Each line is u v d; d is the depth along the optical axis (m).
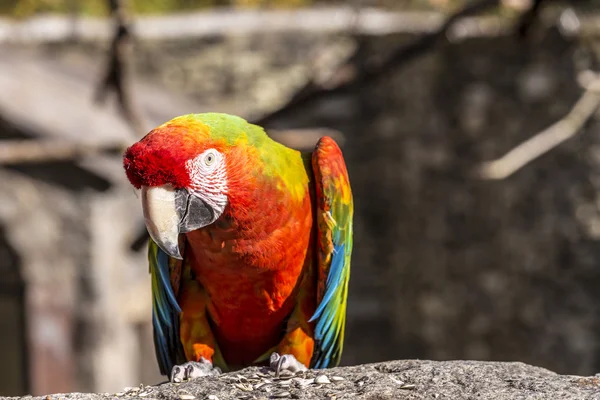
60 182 14.47
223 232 4.24
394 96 15.90
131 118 8.84
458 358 14.41
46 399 3.71
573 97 12.84
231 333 4.66
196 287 4.61
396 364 4.01
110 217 14.84
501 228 13.66
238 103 18.31
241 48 18.47
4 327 16.19
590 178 12.73
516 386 3.65
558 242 13.02
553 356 13.02
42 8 19.70
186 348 4.58
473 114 13.85
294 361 4.36
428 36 8.67
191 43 18.56
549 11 12.75
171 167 3.96
